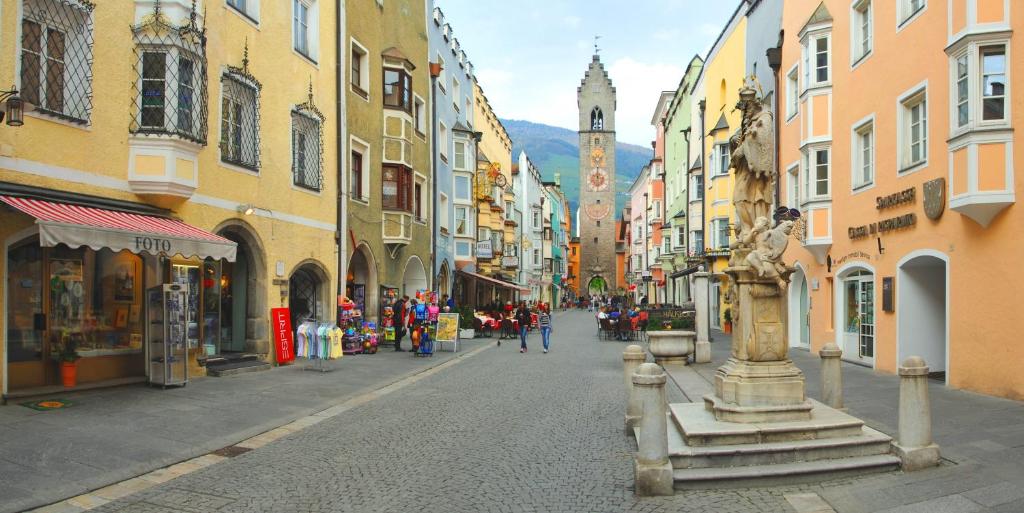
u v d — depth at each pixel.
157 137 12.09
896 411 10.28
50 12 10.70
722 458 7.17
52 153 10.55
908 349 14.98
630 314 30.81
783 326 8.33
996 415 9.77
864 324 17.38
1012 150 11.19
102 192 11.48
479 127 45.62
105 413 9.85
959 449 7.84
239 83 15.23
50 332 11.23
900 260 14.93
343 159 20.70
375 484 7.07
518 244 67.50
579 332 37.56
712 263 34.34
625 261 115.75
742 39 30.39
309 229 18.69
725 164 33.19
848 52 17.75
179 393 11.86
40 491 6.52
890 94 15.36
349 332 20.19
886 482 6.80
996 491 6.29
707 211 36.41
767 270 8.15
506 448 8.68
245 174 15.44
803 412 7.99
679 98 46.72
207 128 13.41
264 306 16.33
